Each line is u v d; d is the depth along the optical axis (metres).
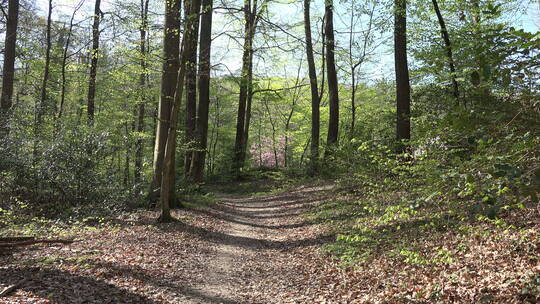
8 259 6.93
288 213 15.55
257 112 40.81
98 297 5.48
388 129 19.06
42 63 21.48
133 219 12.25
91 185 12.94
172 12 13.19
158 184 14.15
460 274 5.87
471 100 3.25
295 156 39.81
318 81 34.06
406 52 13.84
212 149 43.62
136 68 16.88
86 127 14.14
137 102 18.80
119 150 16.25
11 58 17.73
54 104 18.55
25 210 11.82
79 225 11.04
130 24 14.07
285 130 35.97
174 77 13.66
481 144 3.05
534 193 2.51
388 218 5.15
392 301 5.59
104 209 12.66
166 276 7.21
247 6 17.33
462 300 5.04
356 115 28.86
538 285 4.68
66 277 6.07
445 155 4.92
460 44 10.48
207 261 8.84
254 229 13.30
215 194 25.44
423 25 14.05
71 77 22.41
